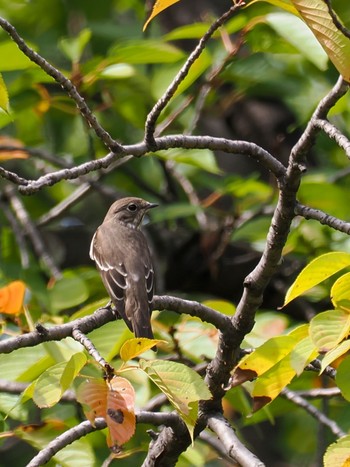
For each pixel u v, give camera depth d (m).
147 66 16.58
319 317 6.98
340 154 17.17
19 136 16.81
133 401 6.87
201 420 8.43
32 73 13.13
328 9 6.78
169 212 14.37
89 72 13.29
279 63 15.57
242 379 7.58
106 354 10.01
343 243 14.31
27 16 17.88
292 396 10.64
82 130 17.95
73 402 11.06
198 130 16.89
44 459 7.93
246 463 7.73
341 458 6.84
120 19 20.03
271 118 17.28
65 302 12.41
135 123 15.62
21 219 15.65
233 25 12.61
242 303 8.36
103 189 15.88
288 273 14.90
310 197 14.70
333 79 15.41
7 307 9.64
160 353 11.75
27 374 10.10
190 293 16.28
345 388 7.06
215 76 13.07
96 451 11.40
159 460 8.79
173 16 18.02
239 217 15.17
